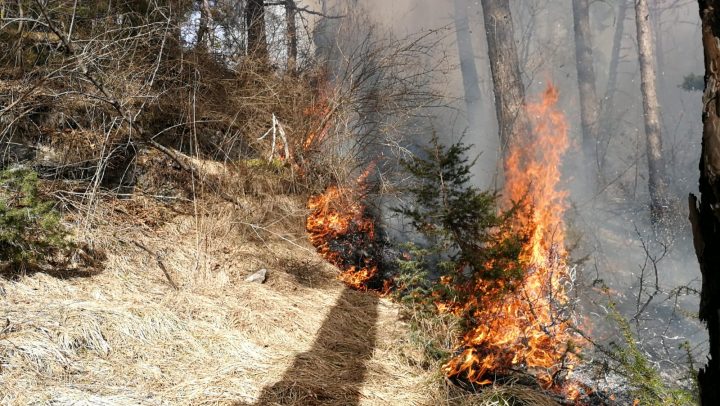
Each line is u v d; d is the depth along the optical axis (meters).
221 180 6.01
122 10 6.13
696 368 4.55
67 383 2.95
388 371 3.74
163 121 6.13
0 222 3.64
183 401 3.00
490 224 4.51
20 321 3.27
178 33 6.39
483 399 3.39
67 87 5.04
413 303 4.39
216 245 5.13
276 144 7.12
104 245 4.45
